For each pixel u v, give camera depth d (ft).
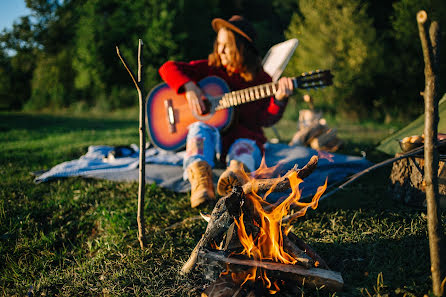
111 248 8.50
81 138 27.48
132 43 54.70
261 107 11.82
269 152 13.67
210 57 11.92
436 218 5.39
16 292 7.20
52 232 9.73
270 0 61.87
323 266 6.48
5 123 41.93
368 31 33.83
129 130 31.94
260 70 11.91
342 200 10.41
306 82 10.53
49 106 65.16
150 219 9.97
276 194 10.74
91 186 12.80
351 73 33.50
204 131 10.66
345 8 33.91
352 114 36.04
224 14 63.05
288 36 37.45
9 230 9.79
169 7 54.03
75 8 71.15
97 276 7.46
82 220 10.52
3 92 75.72
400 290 5.94
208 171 9.76
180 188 12.16
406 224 8.35
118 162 14.73
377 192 10.85
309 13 35.68
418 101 33.14
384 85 34.76
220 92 11.71
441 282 5.44
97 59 56.08
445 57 27.76
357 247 7.54
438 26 4.98
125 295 6.61
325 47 34.30
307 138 16.44
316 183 11.67
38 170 16.15
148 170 13.44
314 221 9.15
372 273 6.55
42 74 68.28
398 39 33.45
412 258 6.81
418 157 9.06
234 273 6.10
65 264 8.32
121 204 11.26
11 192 12.84
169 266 7.52
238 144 10.88
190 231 9.05
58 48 75.46
